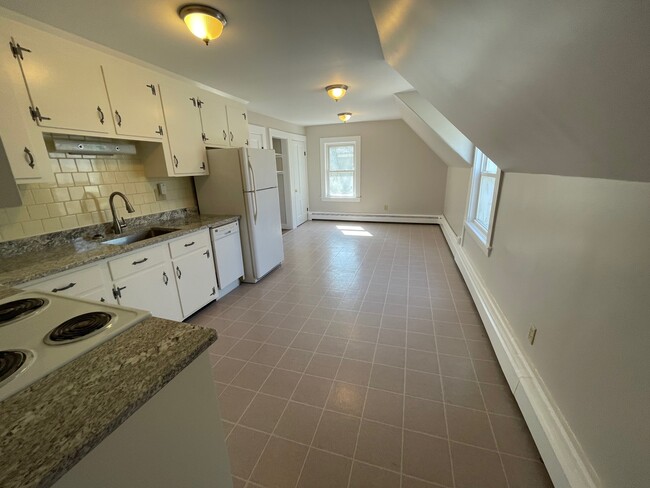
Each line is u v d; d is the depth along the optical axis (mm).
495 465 1222
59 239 1980
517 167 1795
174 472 709
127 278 1915
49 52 1649
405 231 5500
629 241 875
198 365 756
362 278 3316
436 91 2025
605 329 952
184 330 792
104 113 1961
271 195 3389
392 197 6191
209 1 1503
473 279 2730
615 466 871
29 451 459
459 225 3945
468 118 1856
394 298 2795
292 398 1604
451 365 1836
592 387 998
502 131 1501
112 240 2225
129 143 2371
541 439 1216
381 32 1817
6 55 1477
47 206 1920
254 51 2148
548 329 1343
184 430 731
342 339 2148
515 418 1438
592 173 1062
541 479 1163
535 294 1508
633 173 828
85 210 2143
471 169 3334
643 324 798
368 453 1287
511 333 1790
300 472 1217
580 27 576
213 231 2682
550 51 719
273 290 3062
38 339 760
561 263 1273
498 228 2186
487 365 1828
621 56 538
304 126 6285
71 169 2045
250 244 3119
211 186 3055
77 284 1627
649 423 759
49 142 1907
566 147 1058
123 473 581
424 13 1196
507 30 820
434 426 1409
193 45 2008
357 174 6254
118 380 611
